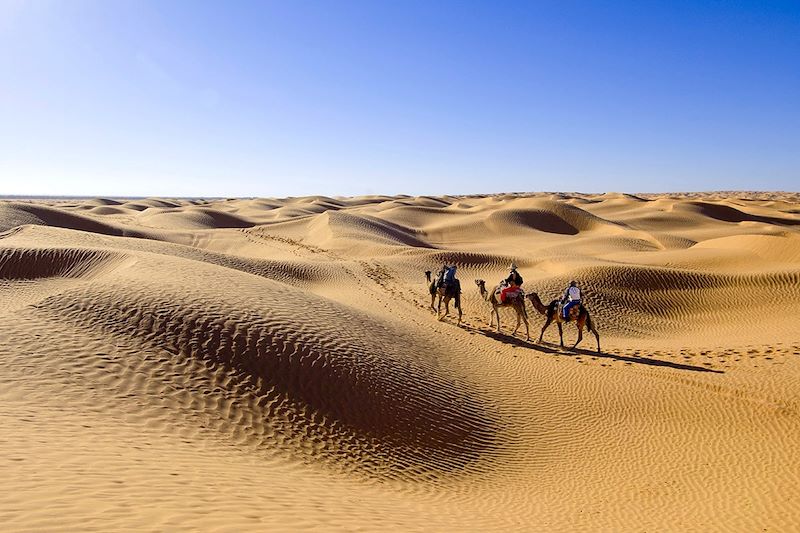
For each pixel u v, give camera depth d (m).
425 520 7.36
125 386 10.46
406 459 10.66
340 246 48.06
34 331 12.14
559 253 46.69
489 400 13.92
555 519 8.60
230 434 9.78
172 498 5.95
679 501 9.42
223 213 78.75
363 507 7.39
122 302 13.85
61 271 21.19
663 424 12.77
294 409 11.19
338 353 13.52
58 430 8.02
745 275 26.98
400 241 57.12
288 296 17.66
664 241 53.88
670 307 25.92
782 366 15.66
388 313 22.61
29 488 5.55
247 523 5.55
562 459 11.38
